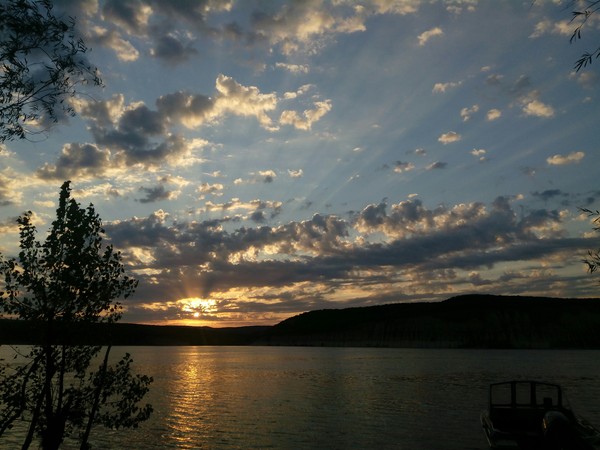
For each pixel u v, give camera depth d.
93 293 12.01
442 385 68.31
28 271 11.69
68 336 12.05
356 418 39.69
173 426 35.91
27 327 11.78
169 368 111.06
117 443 30.05
